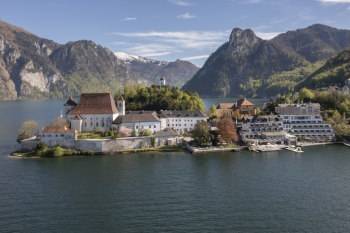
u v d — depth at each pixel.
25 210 134.25
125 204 139.62
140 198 145.88
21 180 169.62
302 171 184.88
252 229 119.56
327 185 161.62
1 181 168.12
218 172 183.62
